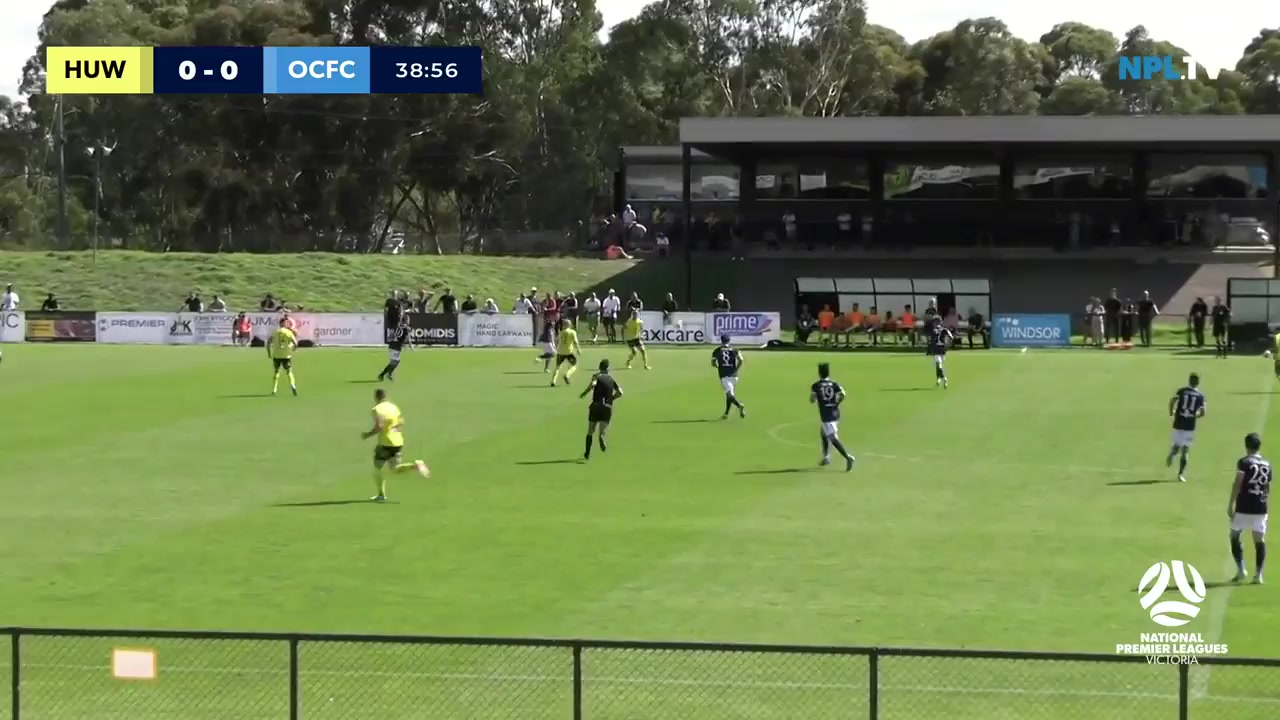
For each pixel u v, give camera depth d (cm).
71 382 4959
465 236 11600
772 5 12312
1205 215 8162
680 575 2295
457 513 2764
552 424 3900
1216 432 3722
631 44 11669
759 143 7788
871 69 12612
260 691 1723
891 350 6294
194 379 5059
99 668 1802
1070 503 2828
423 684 1742
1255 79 13888
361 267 8350
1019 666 1797
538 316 6569
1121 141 7656
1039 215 8269
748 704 1656
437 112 10719
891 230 8300
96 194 9862
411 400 4422
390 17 11025
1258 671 1772
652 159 9088
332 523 2684
